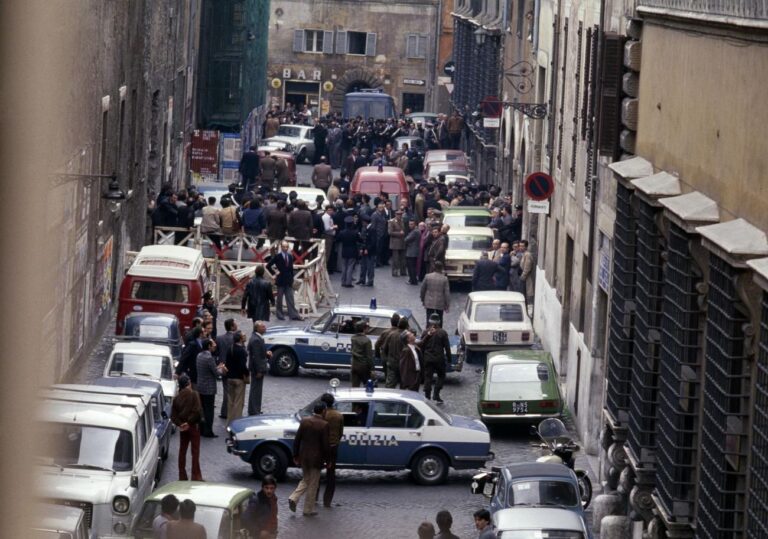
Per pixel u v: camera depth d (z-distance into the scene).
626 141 30.06
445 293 52.16
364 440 34.72
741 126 19.20
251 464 34.41
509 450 38.75
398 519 31.73
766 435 15.80
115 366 38.41
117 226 53.44
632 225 28.27
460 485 35.22
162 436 33.25
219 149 81.00
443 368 42.91
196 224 59.56
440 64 144.00
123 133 54.25
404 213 72.12
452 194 77.06
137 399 29.39
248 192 73.81
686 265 21.31
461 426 35.16
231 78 97.12
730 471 18.44
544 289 53.44
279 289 54.62
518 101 75.12
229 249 57.22
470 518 32.16
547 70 59.75
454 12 117.50
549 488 27.94
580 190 44.22
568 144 48.72
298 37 147.62
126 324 43.81
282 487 34.19
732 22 19.45
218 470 35.06
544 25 62.78
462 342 49.34
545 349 51.66
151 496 25.53
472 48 102.69
